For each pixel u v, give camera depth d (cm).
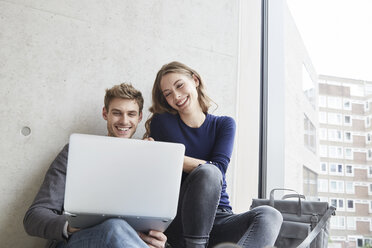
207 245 145
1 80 178
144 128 205
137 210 106
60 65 190
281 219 134
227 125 174
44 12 190
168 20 222
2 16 182
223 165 161
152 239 120
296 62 229
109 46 203
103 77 199
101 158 103
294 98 227
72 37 195
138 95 180
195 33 229
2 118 176
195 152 173
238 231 141
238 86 241
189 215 129
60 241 133
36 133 182
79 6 199
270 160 236
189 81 178
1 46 180
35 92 184
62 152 163
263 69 252
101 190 103
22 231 173
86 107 193
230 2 247
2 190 172
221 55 236
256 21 253
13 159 176
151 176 106
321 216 160
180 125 178
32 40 186
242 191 232
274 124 238
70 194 102
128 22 210
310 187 203
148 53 212
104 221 106
